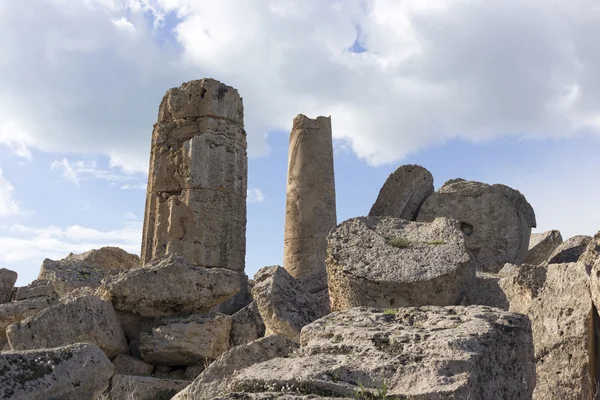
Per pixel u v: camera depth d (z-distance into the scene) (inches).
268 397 165.9
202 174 615.2
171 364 388.5
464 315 215.8
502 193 651.5
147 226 631.2
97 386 221.1
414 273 318.3
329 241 349.4
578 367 281.0
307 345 209.2
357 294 319.9
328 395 170.2
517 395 196.4
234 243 622.2
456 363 175.6
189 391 282.7
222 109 636.7
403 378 175.6
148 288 405.1
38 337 374.3
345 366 182.4
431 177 694.5
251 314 400.8
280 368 185.6
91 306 386.6
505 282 331.3
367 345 195.9
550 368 289.6
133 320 410.0
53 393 207.0
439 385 168.4
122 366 380.2
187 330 384.5
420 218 657.6
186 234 607.2
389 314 225.9
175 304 407.5
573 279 302.2
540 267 318.7
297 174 691.4
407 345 190.5
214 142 625.3
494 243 636.7
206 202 611.2
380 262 328.8
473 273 334.3
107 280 419.8
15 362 207.6
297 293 379.6
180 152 631.8
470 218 645.9
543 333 298.4
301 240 672.4
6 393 196.9
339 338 206.5
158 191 634.2
